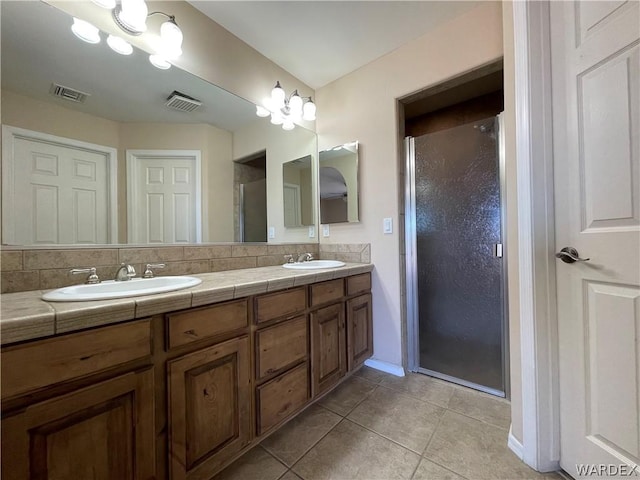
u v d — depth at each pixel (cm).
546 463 113
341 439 135
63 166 123
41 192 116
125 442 84
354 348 189
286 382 138
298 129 233
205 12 168
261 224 205
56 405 72
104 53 134
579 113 104
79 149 127
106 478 80
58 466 72
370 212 215
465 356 187
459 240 190
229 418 112
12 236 108
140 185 147
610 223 95
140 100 146
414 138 209
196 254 165
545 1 112
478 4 165
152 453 89
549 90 112
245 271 174
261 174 204
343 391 180
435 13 170
